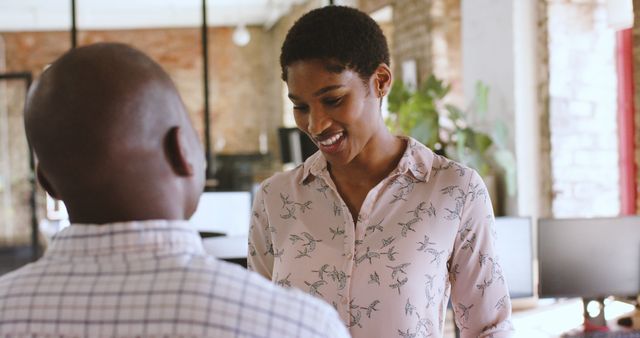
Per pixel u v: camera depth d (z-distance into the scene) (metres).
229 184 10.32
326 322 0.78
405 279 1.31
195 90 11.49
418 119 4.49
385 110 4.89
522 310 3.11
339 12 1.30
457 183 1.37
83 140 0.75
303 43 1.28
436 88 4.84
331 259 1.35
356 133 1.33
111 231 0.77
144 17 10.82
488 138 4.34
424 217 1.35
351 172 1.40
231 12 10.70
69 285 0.76
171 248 0.77
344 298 1.33
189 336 0.72
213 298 0.73
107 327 0.74
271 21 11.24
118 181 0.76
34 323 0.76
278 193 1.46
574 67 4.29
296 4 9.86
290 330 0.75
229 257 2.14
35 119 0.77
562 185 4.29
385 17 7.75
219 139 11.57
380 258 1.33
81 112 0.75
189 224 0.80
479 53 4.73
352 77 1.30
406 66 6.78
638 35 3.52
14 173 9.42
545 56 4.28
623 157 4.31
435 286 1.33
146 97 0.77
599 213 4.31
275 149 11.62
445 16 6.35
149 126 0.77
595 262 2.75
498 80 4.53
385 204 1.37
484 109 4.41
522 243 2.95
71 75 0.76
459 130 4.34
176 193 0.80
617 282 2.75
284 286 1.38
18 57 11.03
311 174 1.44
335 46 1.27
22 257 8.87
